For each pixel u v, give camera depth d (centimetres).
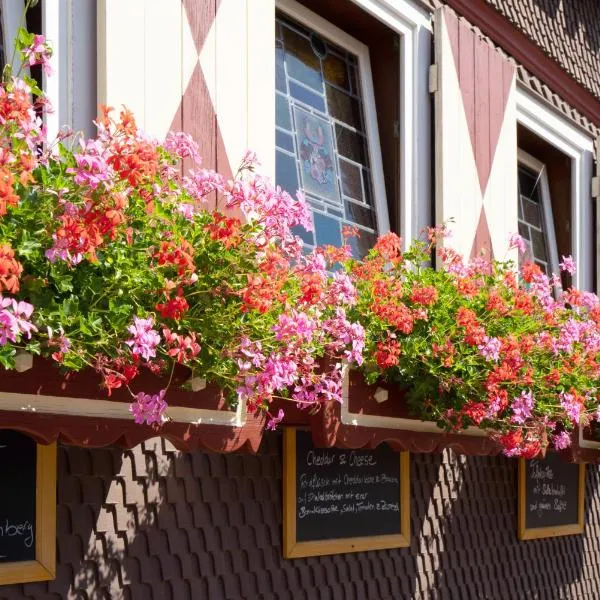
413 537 576
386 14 578
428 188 602
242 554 461
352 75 596
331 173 564
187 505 435
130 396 320
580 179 803
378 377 452
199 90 435
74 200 267
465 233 615
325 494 507
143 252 297
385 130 596
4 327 234
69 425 306
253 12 468
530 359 489
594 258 813
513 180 678
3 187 236
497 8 680
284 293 337
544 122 748
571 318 520
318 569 505
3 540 356
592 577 785
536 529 703
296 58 553
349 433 434
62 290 270
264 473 477
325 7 562
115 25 398
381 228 589
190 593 433
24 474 364
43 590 370
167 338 290
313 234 541
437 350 444
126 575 405
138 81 407
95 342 274
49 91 382
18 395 288
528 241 771
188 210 313
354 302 382
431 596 588
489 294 493
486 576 645
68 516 383
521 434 475
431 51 613
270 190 335
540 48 740
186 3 430
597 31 849
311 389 407
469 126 625
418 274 483
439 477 604
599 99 834
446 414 467
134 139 283
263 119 470
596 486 802
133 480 411
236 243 314
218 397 355
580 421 533
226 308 315
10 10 381
